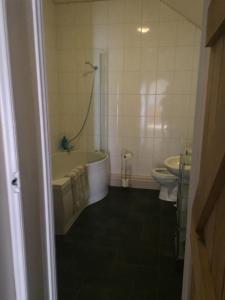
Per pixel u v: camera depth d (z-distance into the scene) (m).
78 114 3.68
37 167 1.30
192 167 1.14
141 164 3.68
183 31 3.18
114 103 3.56
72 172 2.83
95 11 3.34
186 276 1.23
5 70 1.02
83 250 2.25
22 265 1.21
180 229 2.05
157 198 3.36
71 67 3.54
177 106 3.40
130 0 3.23
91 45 3.44
